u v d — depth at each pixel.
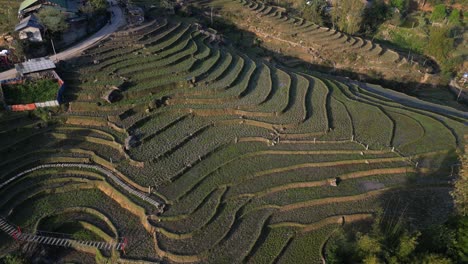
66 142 46.59
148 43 64.31
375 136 48.06
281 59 78.94
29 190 41.03
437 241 28.75
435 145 46.72
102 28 67.12
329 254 30.34
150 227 36.31
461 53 79.06
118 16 72.75
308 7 94.81
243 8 97.31
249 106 52.75
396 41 88.50
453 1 101.00
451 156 45.09
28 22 54.94
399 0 96.19
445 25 85.00
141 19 71.50
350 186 41.28
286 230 36.75
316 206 39.12
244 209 38.66
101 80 54.00
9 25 62.44
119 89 52.28
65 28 57.94
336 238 35.78
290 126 49.34
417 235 27.58
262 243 35.50
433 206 38.78
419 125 50.75
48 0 62.50
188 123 50.00
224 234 35.69
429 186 41.41
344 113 53.00
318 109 53.41
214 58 64.75
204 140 47.31
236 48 79.94
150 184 40.38
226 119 50.69
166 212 37.56
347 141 47.06
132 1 85.69
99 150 45.28
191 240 35.12
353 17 86.94
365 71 74.19
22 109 48.31
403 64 74.62
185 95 54.19
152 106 51.19
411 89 70.94
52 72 52.44
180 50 64.88
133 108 50.75
